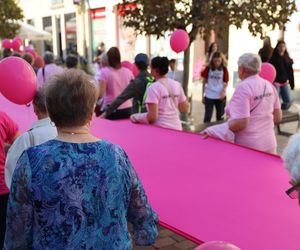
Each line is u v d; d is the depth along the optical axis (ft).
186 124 20.08
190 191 9.05
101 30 63.82
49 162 4.80
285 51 26.78
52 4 77.66
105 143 5.20
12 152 7.55
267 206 8.29
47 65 20.68
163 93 14.16
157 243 12.22
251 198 8.66
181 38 16.55
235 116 11.71
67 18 74.18
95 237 4.88
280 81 26.45
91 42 66.90
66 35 75.20
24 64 8.96
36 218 4.82
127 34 55.01
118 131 14.12
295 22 33.76
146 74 16.42
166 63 14.23
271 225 7.50
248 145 12.03
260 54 22.72
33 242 4.88
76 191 4.79
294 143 5.14
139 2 18.12
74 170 4.83
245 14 17.37
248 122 11.74
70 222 4.75
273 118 12.67
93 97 5.21
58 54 78.84
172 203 8.41
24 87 8.80
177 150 11.94
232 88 39.65
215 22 17.75
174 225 7.48
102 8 62.69
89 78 5.31
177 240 12.41
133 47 53.88
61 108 5.04
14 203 4.83
